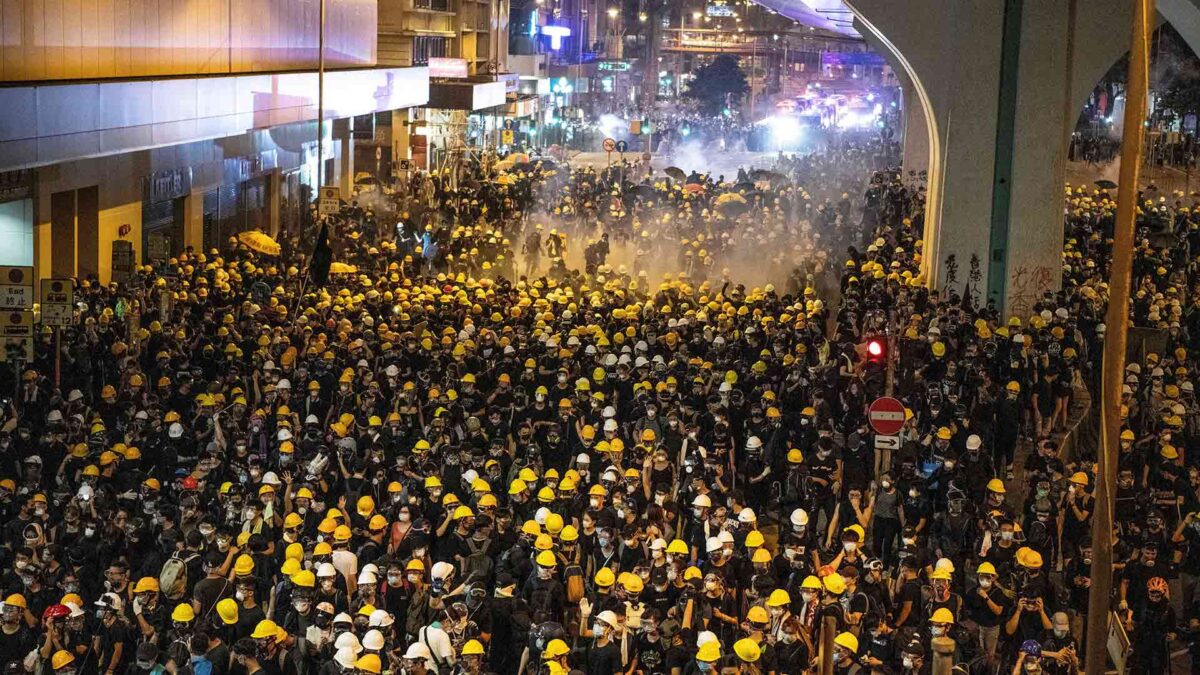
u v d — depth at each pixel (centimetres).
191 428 2670
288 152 7012
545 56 15162
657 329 3422
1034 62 4353
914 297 4016
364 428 2650
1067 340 3572
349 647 1675
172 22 5228
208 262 4397
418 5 9706
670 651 1764
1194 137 10450
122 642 1827
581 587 1994
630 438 2695
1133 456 2505
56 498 2225
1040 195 4397
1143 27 1489
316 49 7269
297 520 2106
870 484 2481
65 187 4309
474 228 5609
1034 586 1903
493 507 2153
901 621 1980
